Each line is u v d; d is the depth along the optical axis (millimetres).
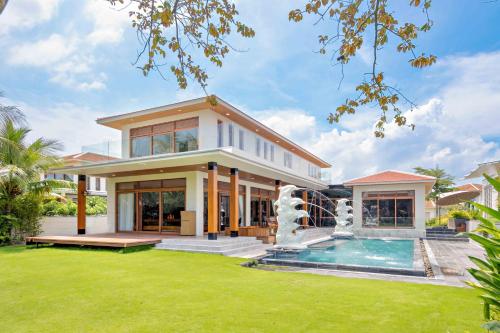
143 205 19047
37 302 5949
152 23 4570
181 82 5148
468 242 18438
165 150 18016
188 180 17297
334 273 8711
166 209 18109
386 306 5578
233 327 4641
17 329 4676
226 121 18375
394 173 24203
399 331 4480
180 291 6660
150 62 4840
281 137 23281
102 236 16453
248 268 9469
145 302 5891
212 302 5867
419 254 13000
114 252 12328
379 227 23531
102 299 6102
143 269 9078
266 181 22891
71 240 13641
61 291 6703
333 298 6086
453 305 5633
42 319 5070
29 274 8438
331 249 15289
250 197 22219
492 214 2314
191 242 13430
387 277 8141
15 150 15398
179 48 4930
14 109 13289
